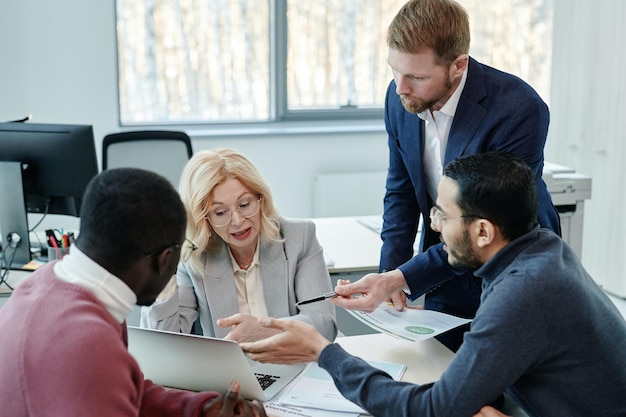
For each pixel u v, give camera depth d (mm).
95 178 1287
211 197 2043
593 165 4480
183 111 4707
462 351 1464
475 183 1480
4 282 2654
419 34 1797
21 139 2758
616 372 1464
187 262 2127
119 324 1305
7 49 4270
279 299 2176
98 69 4414
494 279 1520
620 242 4367
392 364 1909
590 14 4379
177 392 1562
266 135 4648
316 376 1822
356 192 4754
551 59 4648
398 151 2305
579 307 1424
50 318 1214
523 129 1964
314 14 4758
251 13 4680
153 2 4535
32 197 2855
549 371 1456
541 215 2094
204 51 4660
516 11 4848
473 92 2000
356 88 4918
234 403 1508
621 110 4258
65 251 2691
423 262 2002
